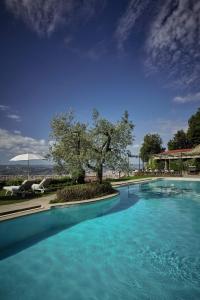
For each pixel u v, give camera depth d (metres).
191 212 12.71
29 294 4.88
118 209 13.38
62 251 7.25
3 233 8.66
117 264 6.36
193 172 32.59
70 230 9.47
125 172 17.75
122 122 17.23
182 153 34.09
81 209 12.40
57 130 17.14
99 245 7.79
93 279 5.55
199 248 7.53
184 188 22.12
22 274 5.77
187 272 5.90
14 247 7.57
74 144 16.84
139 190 20.89
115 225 10.24
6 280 5.48
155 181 27.52
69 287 5.20
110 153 16.59
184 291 5.05
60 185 18.83
